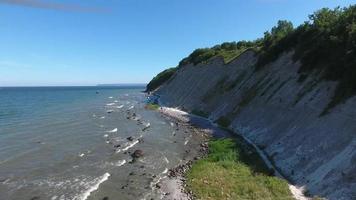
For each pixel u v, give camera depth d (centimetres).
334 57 3806
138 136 4984
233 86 6594
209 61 9094
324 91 3628
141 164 3566
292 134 3528
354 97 3062
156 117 7094
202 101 7475
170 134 5141
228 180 2845
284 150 3388
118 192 2784
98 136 4988
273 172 3052
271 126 4141
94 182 3002
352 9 4244
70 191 2789
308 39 4850
